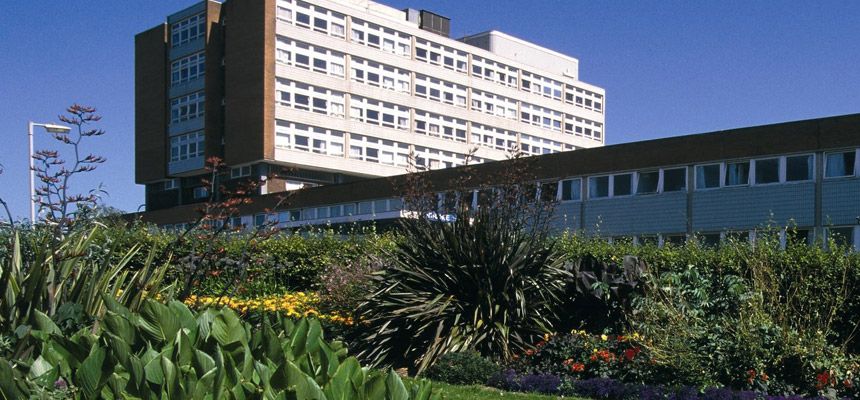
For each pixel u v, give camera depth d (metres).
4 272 5.13
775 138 22.67
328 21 54.88
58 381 3.00
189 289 7.02
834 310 8.50
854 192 20.98
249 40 52.50
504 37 68.44
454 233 9.74
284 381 2.58
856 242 20.84
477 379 8.38
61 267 5.81
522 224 10.16
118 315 3.13
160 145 59.34
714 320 7.93
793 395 7.09
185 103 58.09
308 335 3.18
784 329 7.46
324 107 54.28
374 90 56.97
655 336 8.00
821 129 21.69
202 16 57.09
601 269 9.72
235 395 2.61
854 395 7.11
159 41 59.94
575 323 9.64
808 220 21.89
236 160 52.78
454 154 61.94
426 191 10.48
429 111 60.41
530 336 9.21
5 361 2.83
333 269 12.50
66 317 4.79
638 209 25.73
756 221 22.92
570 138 71.31
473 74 63.72
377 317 9.51
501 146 65.38
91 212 7.50
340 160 54.75
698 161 24.34
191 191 59.00
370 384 2.71
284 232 18.50
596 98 74.38
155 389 2.66
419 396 2.94
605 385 7.71
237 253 10.08
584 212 27.09
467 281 9.50
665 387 7.44
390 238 16.88
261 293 15.34
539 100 68.75
